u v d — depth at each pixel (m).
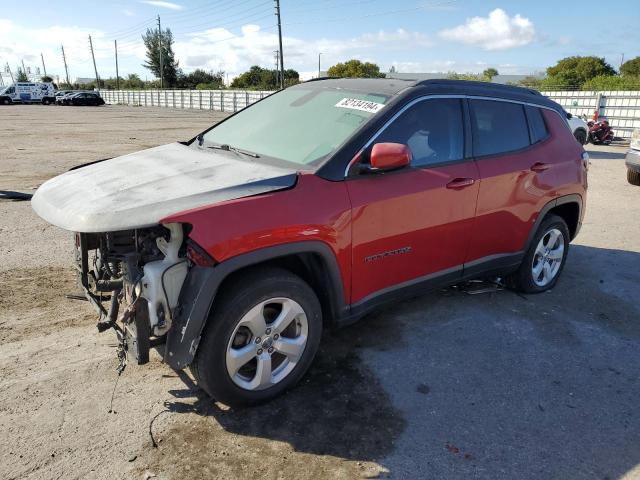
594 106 22.16
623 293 5.00
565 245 5.01
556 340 4.02
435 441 2.84
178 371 3.42
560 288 5.08
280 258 3.15
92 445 2.72
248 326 2.89
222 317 2.76
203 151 3.87
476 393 3.29
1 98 52.03
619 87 26.55
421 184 3.53
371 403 3.15
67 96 51.75
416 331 4.07
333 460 2.67
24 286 4.62
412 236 3.55
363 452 2.74
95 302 3.17
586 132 15.42
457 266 3.99
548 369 3.61
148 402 3.09
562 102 23.22
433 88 3.79
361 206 3.21
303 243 2.96
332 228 3.08
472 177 3.87
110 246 3.03
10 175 10.23
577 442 2.88
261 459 2.66
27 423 2.86
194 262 2.67
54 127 23.02
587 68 50.72
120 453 2.67
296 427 2.91
